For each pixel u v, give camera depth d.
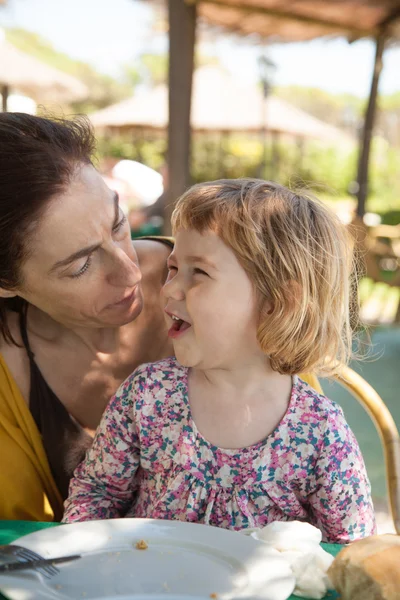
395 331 6.09
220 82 14.30
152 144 16.66
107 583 0.83
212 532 0.94
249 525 1.12
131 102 13.59
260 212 1.10
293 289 1.09
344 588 0.82
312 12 5.89
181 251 1.11
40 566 0.85
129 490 1.25
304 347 1.11
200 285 1.08
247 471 1.13
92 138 1.29
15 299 1.37
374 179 19.89
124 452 1.21
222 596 0.80
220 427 1.15
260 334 1.09
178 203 1.18
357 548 0.84
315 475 1.13
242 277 1.08
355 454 1.14
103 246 1.22
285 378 1.16
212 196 1.12
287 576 0.84
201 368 1.12
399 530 1.28
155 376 1.20
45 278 1.23
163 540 0.93
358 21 6.26
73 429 1.40
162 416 1.17
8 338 1.37
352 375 1.45
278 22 6.20
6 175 1.16
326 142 19.94
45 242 1.18
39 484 1.33
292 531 0.96
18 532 1.03
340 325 1.18
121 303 1.29
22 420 1.33
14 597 0.78
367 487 1.15
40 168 1.16
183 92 4.62
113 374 1.43
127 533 0.94
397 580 0.78
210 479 1.14
